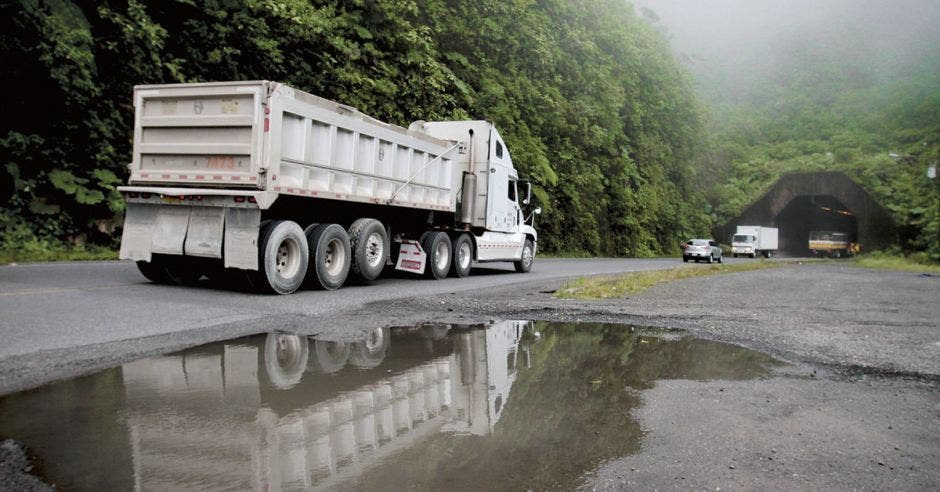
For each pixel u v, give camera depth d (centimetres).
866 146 8788
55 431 343
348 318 775
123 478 283
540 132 3700
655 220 5216
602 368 540
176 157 1023
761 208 7262
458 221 1589
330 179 1087
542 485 288
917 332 784
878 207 6675
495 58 3388
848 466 325
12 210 1419
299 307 848
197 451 318
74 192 1470
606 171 4512
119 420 363
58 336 581
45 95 1471
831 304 1122
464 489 280
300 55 2048
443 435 352
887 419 409
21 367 473
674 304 1035
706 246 3766
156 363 506
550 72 4047
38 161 1475
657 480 298
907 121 9862
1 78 1409
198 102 998
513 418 387
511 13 3534
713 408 423
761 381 506
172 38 1748
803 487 296
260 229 980
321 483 282
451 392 445
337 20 2188
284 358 540
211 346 580
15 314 680
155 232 1015
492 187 1642
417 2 2805
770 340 697
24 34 1391
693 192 6781
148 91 1026
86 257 1441
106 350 539
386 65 2406
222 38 1800
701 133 7306
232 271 1062
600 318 846
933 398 467
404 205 1308
